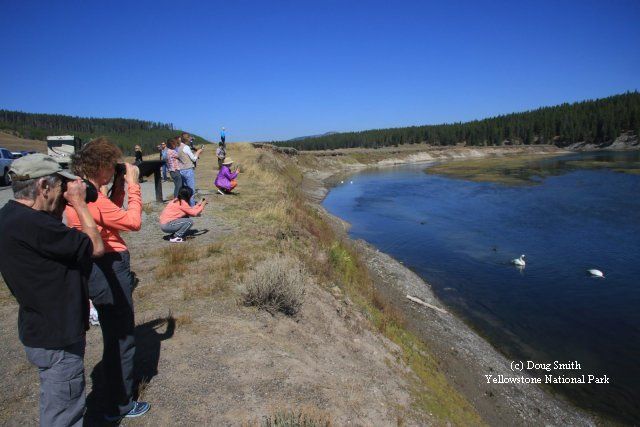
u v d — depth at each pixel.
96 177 3.13
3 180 18.55
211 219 11.75
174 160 12.51
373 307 9.83
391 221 26.00
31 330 2.50
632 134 114.62
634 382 8.93
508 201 31.31
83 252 2.58
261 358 4.91
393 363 7.23
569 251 18.00
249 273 7.30
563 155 101.25
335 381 5.20
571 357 9.93
